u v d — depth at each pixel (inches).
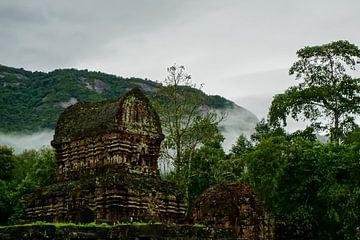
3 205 1817.2
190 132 1888.5
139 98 1105.4
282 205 1413.6
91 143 1078.4
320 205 1354.6
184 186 1777.8
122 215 978.7
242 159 1771.7
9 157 2156.7
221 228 852.6
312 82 1883.6
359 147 1342.3
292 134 1882.4
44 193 1068.5
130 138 1069.8
